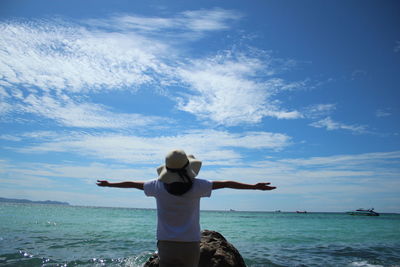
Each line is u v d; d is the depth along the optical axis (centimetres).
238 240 1692
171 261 268
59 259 901
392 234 2289
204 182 271
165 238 267
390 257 1157
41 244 1170
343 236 2073
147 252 1054
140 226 2370
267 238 1830
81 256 966
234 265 635
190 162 293
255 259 1051
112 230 1934
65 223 2438
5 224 2070
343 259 1101
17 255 921
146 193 279
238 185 268
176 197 266
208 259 632
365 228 3136
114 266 850
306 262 1025
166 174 274
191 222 270
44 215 3878
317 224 4016
